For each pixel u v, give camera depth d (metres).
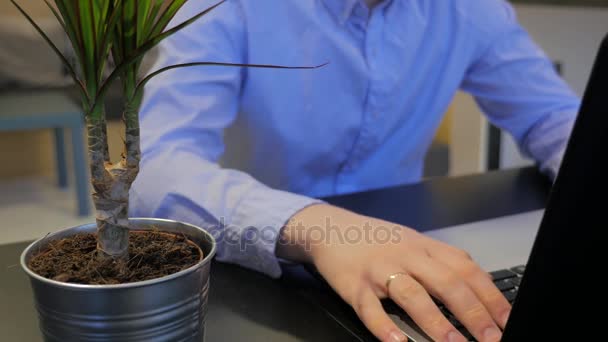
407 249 0.55
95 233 0.42
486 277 0.53
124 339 0.35
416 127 1.13
